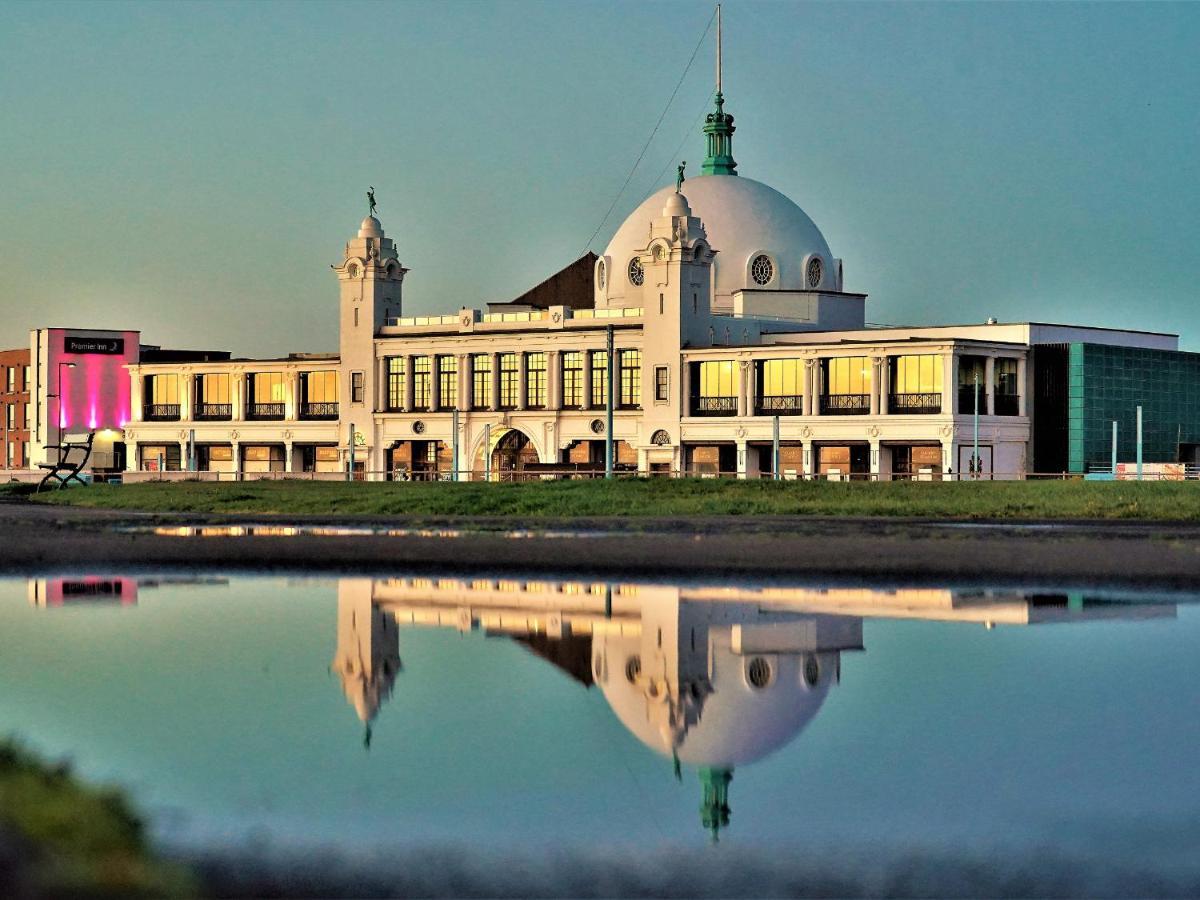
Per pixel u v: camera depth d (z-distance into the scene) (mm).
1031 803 23422
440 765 26031
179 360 160625
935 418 112500
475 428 133375
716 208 134000
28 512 83750
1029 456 120250
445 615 42594
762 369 121500
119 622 41750
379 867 20094
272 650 37312
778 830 22078
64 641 38594
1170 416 126438
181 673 34344
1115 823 22281
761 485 86875
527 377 132375
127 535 64750
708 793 24250
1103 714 29469
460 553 56281
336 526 71812
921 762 26109
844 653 35906
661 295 125312
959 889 19312
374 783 24766
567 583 48844
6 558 57125
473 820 22562
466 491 88750
